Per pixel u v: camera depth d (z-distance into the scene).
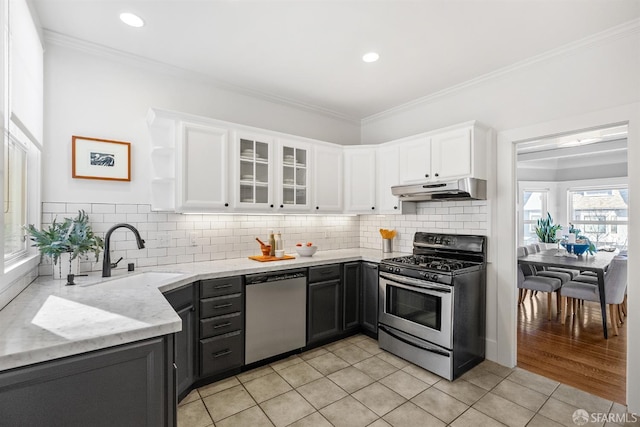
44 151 2.24
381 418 1.99
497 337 2.78
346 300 3.24
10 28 1.45
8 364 0.93
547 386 2.37
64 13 2.03
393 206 3.45
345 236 4.09
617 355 2.91
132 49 2.47
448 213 3.21
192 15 2.05
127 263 2.55
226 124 2.75
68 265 2.09
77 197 2.37
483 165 2.83
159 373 1.21
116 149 2.51
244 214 3.12
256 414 2.02
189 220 2.88
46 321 1.23
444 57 2.58
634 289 2.09
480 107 2.97
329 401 2.16
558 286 4.03
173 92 2.80
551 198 6.48
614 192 5.87
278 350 2.73
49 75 2.27
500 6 1.94
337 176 3.59
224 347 2.43
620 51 2.18
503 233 2.77
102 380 1.10
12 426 0.96
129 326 1.18
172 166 2.60
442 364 2.49
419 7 1.96
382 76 2.94
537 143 3.96
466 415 2.02
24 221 2.10
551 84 2.51
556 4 1.92
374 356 2.86
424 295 2.65
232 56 2.58
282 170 3.14
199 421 1.94
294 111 3.64
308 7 1.97
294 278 2.84
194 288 2.28
